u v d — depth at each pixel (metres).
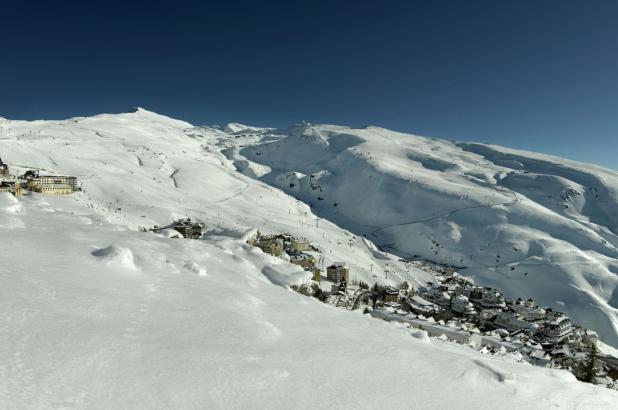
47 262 14.91
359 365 12.59
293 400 9.73
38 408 7.30
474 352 21.66
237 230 104.44
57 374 8.48
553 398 13.06
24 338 9.41
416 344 16.91
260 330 13.58
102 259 16.42
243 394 9.46
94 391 8.32
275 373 10.73
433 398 11.34
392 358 13.70
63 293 12.45
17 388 7.66
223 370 10.24
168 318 12.90
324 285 149.88
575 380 16.84
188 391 9.05
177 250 23.70
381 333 17.55
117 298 13.37
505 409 11.55
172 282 16.84
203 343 11.58
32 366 8.49
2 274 12.54
